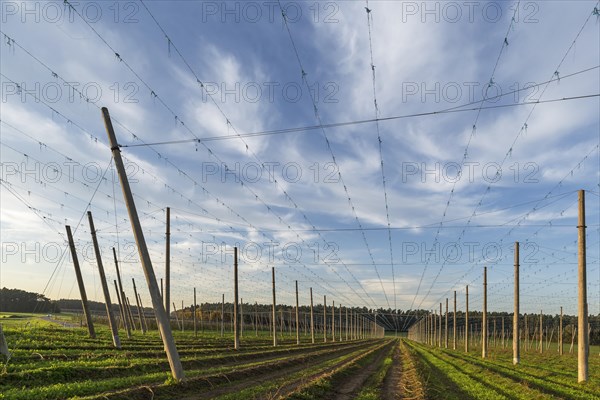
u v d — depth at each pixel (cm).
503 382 2827
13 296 11431
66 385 1670
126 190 2039
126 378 1984
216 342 5794
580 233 2941
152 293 1975
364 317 18150
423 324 15988
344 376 2998
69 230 4206
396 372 3656
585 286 2908
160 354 3225
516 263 4347
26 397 1451
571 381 2970
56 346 3141
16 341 3159
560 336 8050
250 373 2669
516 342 4294
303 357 3988
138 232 2011
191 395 1839
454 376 3145
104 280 3762
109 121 2075
